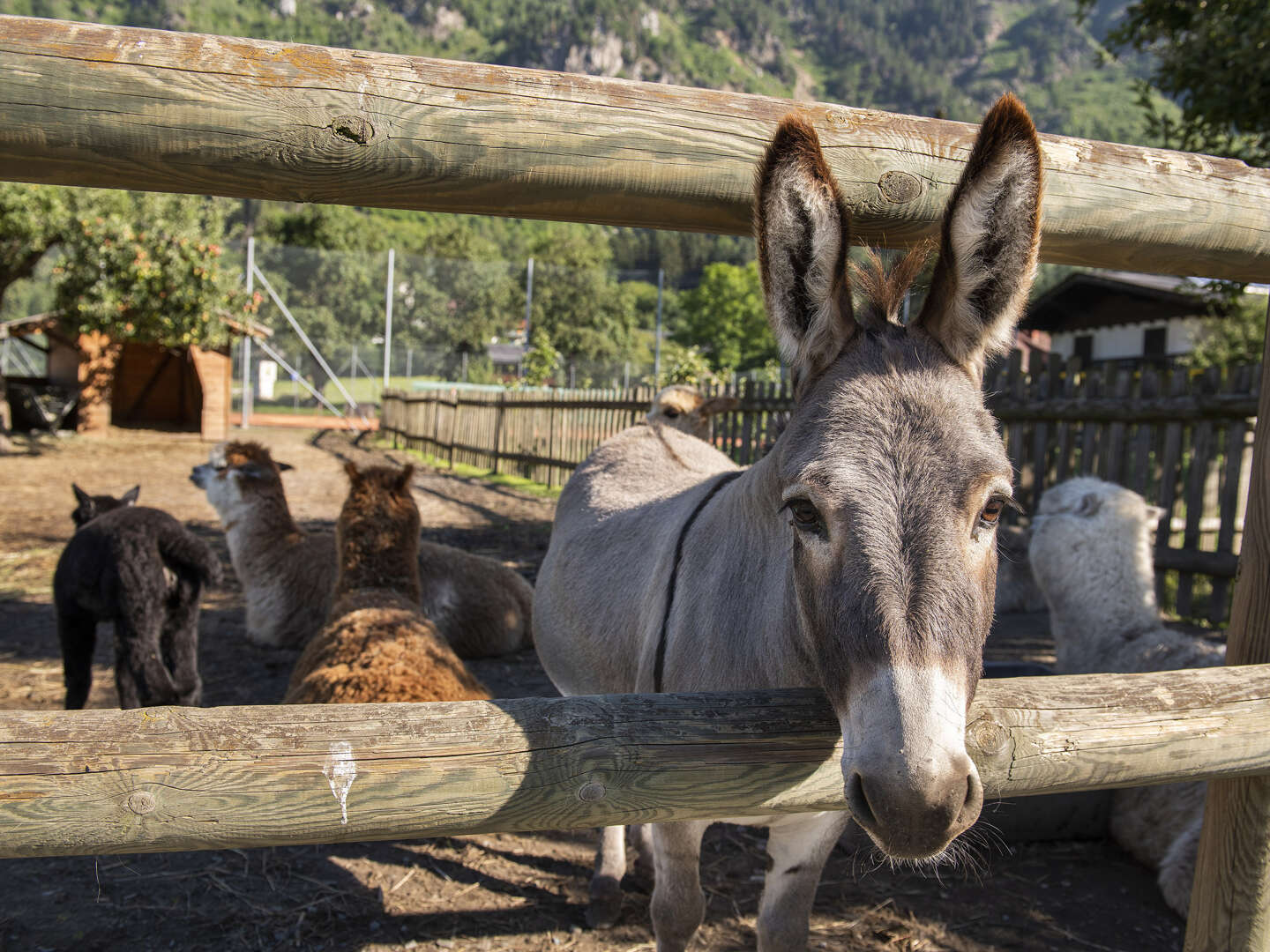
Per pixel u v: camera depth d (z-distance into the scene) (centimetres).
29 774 112
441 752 125
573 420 1309
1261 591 174
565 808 130
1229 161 164
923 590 119
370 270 4312
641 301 6625
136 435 2053
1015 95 135
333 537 601
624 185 140
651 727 133
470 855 329
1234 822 176
